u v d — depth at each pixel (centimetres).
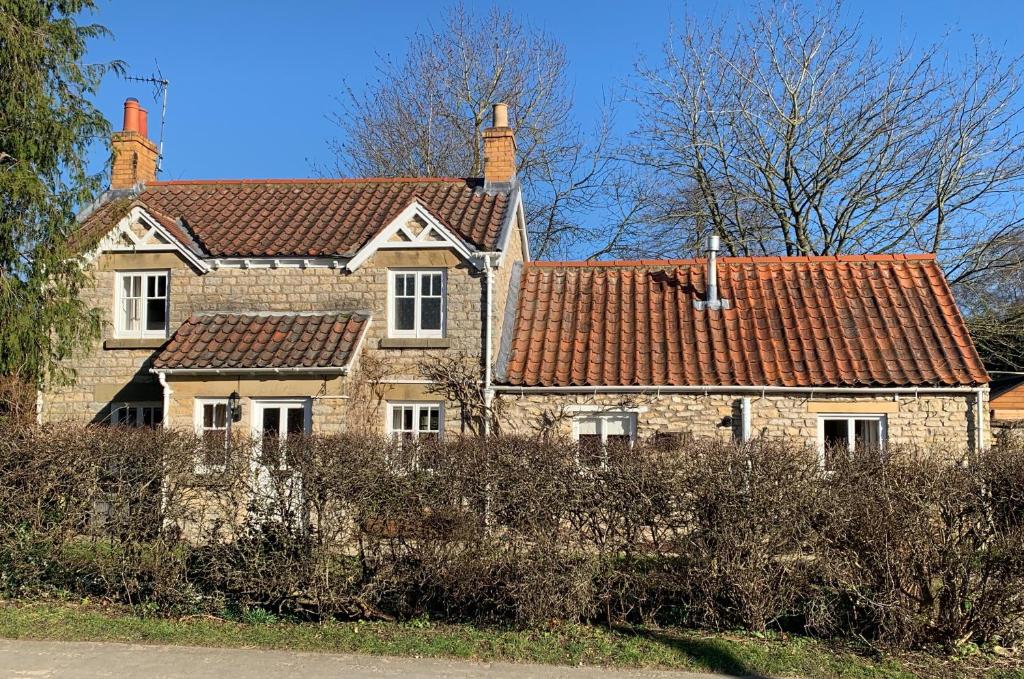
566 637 883
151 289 1731
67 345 1463
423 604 942
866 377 1499
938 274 1756
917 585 848
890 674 788
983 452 920
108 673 787
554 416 1557
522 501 900
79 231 1546
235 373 1515
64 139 1380
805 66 2698
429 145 3438
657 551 907
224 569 955
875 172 2633
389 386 1603
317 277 1669
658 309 1753
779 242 2938
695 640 872
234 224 1808
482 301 1617
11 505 995
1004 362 2573
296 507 942
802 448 938
